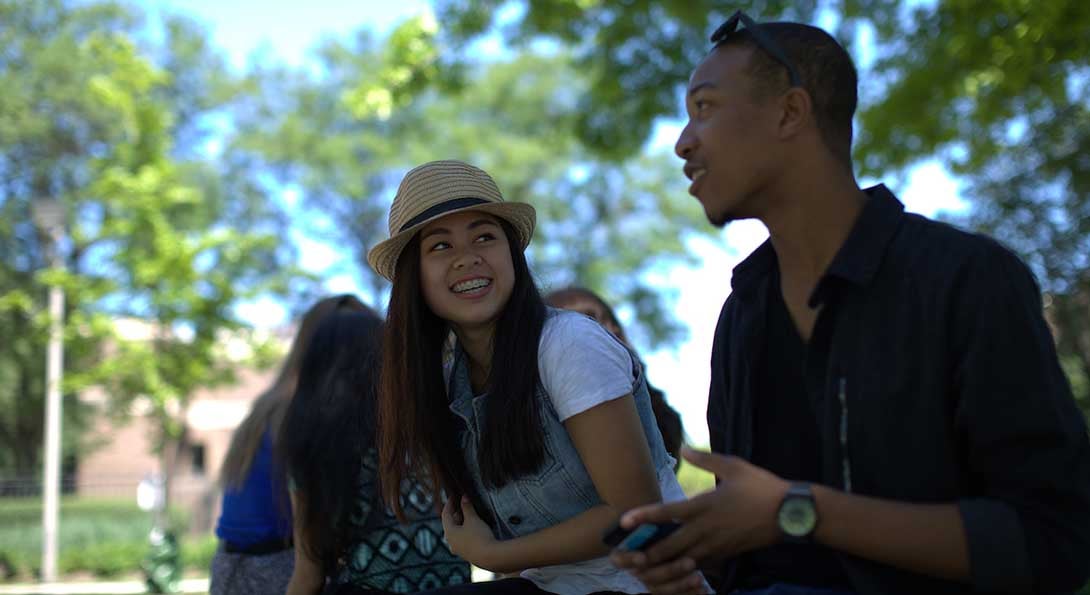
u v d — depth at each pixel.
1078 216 12.36
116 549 16.36
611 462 2.11
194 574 15.82
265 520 3.41
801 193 1.74
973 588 1.56
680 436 3.49
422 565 2.95
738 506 1.56
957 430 1.61
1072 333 12.05
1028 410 1.55
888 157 9.05
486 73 28.75
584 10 9.57
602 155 10.97
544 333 2.22
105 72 26.81
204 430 38.53
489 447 2.23
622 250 29.95
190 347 18.34
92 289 17.80
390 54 10.07
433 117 28.62
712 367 2.01
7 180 27.48
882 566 1.63
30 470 32.06
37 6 28.09
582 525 2.19
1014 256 1.64
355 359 3.02
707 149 1.75
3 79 26.72
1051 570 1.51
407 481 2.94
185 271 17.70
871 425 1.64
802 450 1.79
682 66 9.95
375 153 29.52
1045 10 6.56
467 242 2.30
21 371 30.19
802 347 1.80
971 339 1.59
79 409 33.09
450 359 2.44
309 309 3.63
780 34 1.74
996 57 7.35
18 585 15.22
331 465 2.90
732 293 1.95
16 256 27.64
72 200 25.94
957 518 1.52
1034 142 12.24
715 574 1.96
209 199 29.66
